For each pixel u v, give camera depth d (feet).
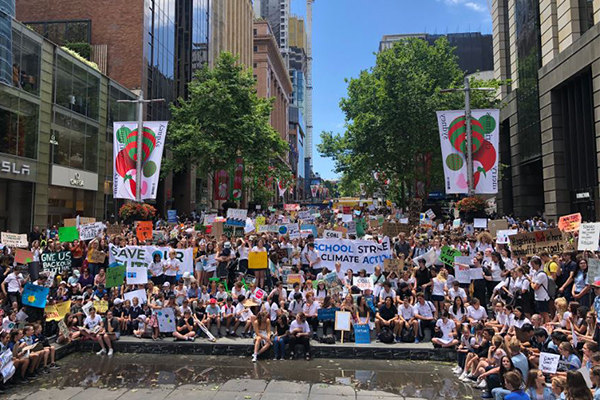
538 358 27.07
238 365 34.35
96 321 38.70
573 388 18.65
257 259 44.98
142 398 27.63
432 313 38.34
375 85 120.98
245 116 110.01
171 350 37.70
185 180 155.12
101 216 106.52
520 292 36.63
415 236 57.77
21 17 127.13
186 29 157.79
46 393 28.63
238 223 64.85
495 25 153.17
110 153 110.63
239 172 113.09
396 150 114.52
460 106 113.09
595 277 28.96
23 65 80.94
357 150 123.24
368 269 47.11
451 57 127.44
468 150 64.08
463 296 37.88
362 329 37.58
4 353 29.35
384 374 31.99
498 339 28.60
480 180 64.75
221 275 48.55
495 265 42.24
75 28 123.95
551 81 100.53
